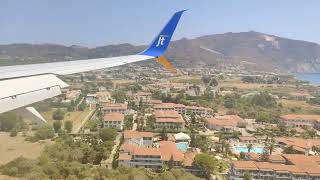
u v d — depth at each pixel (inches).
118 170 2915.8
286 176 3085.6
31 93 698.8
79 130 4635.8
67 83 826.2
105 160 3390.7
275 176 3085.6
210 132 5049.2
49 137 3491.6
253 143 4485.7
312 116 6048.2
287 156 3533.5
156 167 3233.3
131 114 5890.8
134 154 3230.8
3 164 2635.3
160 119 5103.3
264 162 3299.7
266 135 4968.0
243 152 3907.5
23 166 2618.1
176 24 1107.9
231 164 3267.7
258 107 7229.3
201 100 7411.4
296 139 4517.7
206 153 3513.8
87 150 3358.8
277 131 5226.4
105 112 5826.8
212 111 6397.6
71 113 5620.1
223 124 5172.2
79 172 2748.5
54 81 804.0
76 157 3211.1
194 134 4608.8
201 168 3191.4
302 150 4020.7
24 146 3026.6
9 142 3056.1
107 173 2800.2
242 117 6328.7
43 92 729.0
